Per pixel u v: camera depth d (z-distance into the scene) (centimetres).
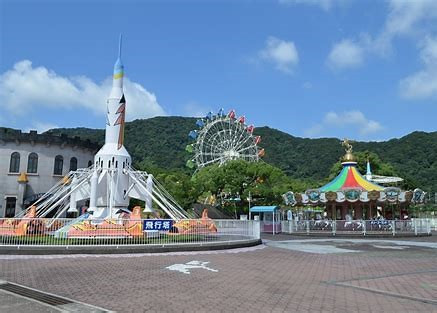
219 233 2319
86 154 5572
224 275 1291
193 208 5925
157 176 5800
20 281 1142
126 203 2569
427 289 1080
